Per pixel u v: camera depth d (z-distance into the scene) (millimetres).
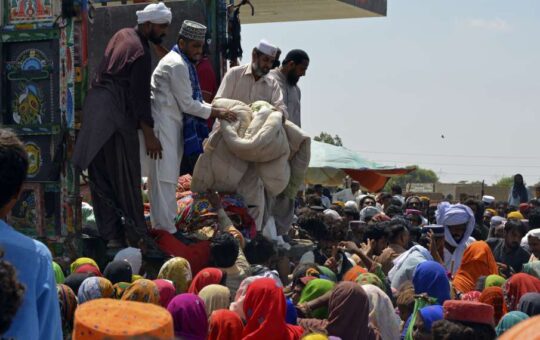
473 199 12984
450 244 8961
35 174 7453
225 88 8367
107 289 5250
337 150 17688
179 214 7445
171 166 7293
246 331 4902
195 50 7504
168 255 7062
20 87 7523
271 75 9234
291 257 8500
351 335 5285
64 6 7293
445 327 4719
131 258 6812
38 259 3090
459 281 7988
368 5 16406
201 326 4602
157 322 2736
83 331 2703
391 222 8242
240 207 7609
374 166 17438
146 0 9656
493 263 8039
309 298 6027
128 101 7090
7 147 3143
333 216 9172
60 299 5020
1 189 3133
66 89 7324
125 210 7156
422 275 6352
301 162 8109
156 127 7293
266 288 4926
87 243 7383
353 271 6703
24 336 2928
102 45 9539
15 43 7523
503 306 6367
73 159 7027
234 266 6383
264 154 7578
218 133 7668
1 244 3023
